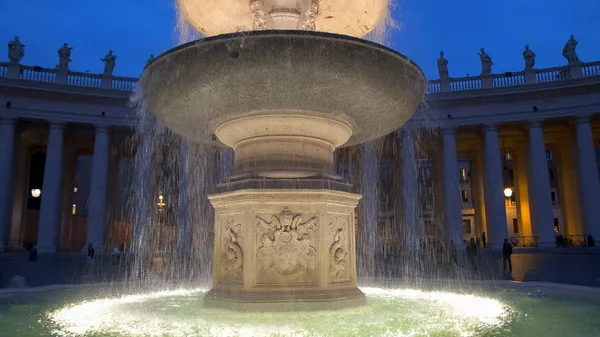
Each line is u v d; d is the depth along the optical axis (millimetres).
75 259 24234
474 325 4391
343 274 5199
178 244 25094
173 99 5027
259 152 5359
